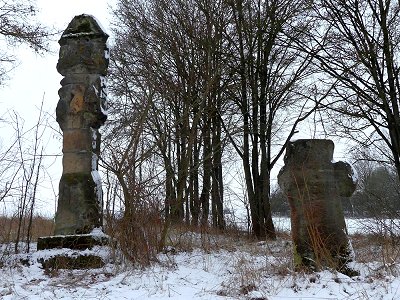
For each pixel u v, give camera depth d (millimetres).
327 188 7387
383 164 13547
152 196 8492
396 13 11406
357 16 11281
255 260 8797
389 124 11242
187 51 16312
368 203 11523
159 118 16062
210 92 15203
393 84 11164
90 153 9438
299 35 16125
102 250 8531
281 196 16703
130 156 8367
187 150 10211
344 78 11672
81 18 9922
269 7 15828
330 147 7551
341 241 7230
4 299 5875
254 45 16266
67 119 9523
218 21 16078
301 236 7340
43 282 7074
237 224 14953
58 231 9117
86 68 9688
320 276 6598
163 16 17594
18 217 9727
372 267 7375
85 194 9203
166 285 6637
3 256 8367
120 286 6727
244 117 16609
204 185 17688
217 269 7992
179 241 9906
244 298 5926
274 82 17000
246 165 16188
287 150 7730
